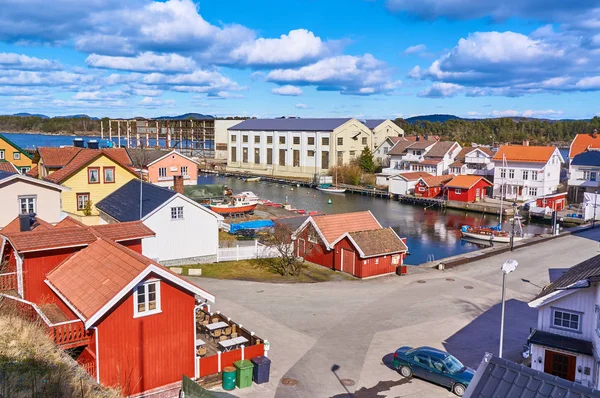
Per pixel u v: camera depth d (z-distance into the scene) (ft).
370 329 87.92
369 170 350.43
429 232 200.03
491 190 274.98
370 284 116.06
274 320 90.74
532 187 255.91
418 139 355.15
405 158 330.34
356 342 82.23
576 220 215.92
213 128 488.44
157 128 511.81
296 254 139.64
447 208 258.16
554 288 73.97
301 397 64.44
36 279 68.33
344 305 100.17
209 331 79.00
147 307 61.00
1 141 223.30
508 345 82.38
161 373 62.39
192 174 232.73
